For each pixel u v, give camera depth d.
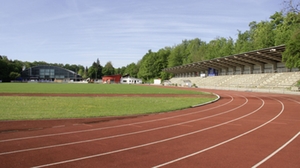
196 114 17.20
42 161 7.12
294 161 7.32
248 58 59.75
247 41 78.56
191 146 8.92
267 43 63.56
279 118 15.46
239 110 19.52
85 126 12.48
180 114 17.14
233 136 10.52
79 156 7.63
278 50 45.75
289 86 43.94
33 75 142.00
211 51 95.94
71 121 13.79
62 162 7.06
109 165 6.87
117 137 10.21
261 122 13.99
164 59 130.25
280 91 41.72
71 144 9.02
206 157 7.66
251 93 42.25
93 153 7.96
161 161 7.27
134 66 159.75
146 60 130.62
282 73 52.19
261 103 25.05
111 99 27.66
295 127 12.51
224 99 30.16
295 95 36.09
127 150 8.34
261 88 48.47
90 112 17.08
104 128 12.04
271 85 49.56
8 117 14.23
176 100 27.55
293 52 38.97
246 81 60.34
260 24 73.50
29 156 7.55
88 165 6.84
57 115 15.42
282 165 6.98
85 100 25.72
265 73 57.97
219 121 14.31
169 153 8.05
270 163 7.14
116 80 143.75
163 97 32.03
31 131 11.13
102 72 177.38
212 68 86.12
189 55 120.19
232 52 84.56
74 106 20.20
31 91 38.47
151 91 46.28
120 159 7.40
